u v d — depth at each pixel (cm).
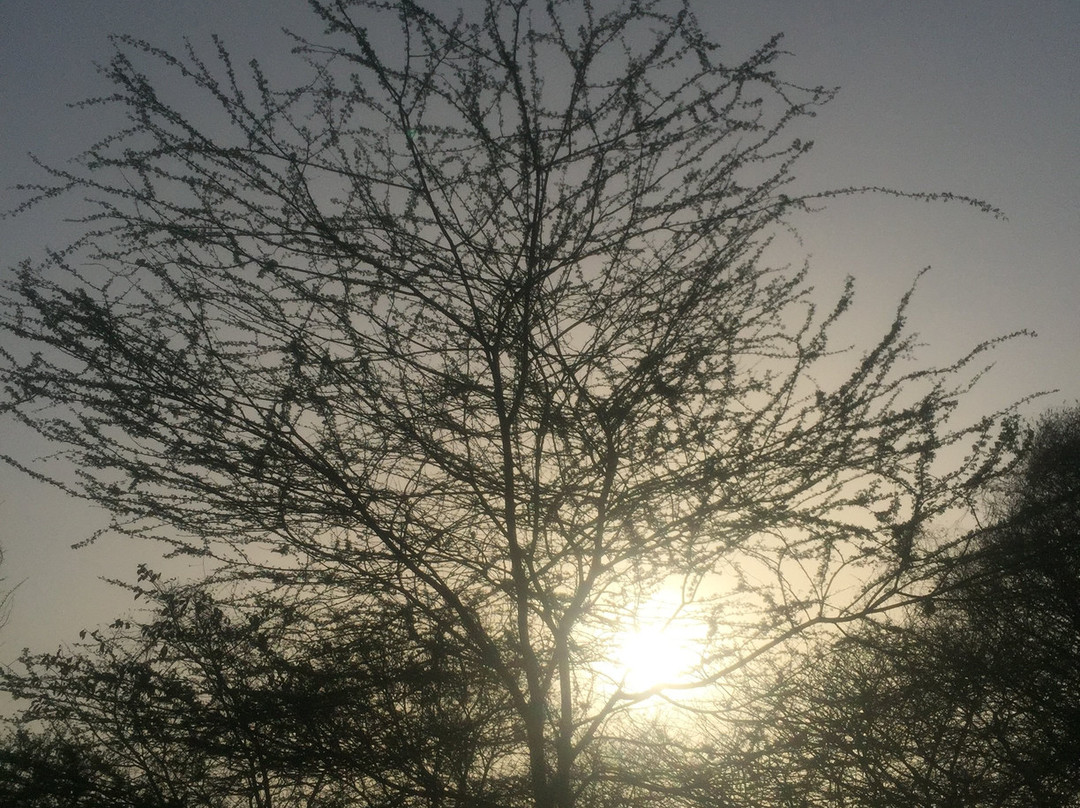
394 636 467
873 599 478
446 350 489
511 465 480
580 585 495
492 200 488
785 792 459
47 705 462
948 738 570
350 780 459
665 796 457
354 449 487
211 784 470
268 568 480
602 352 494
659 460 489
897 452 471
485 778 484
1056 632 651
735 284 501
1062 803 591
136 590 487
